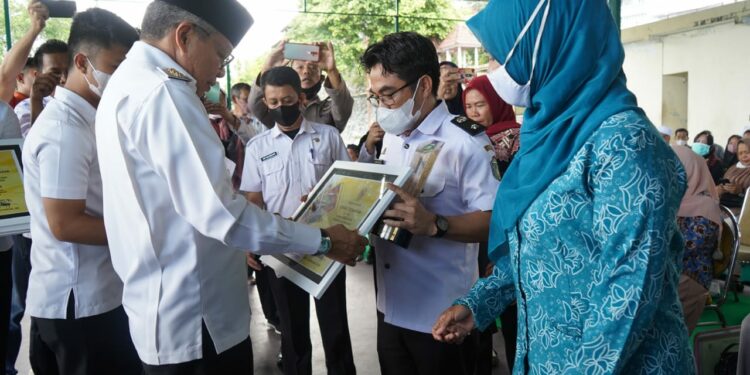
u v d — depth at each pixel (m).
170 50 1.42
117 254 1.46
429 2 8.10
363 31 7.86
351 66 7.69
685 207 2.83
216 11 1.42
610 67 1.08
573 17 1.09
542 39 1.11
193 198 1.30
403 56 1.68
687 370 1.08
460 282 1.79
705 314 3.88
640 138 0.99
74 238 1.64
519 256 1.19
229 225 1.30
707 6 11.24
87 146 1.71
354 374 2.77
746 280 4.56
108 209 1.44
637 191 0.96
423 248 1.79
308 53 3.20
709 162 7.34
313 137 2.76
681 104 11.47
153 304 1.39
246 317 1.56
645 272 0.95
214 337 1.44
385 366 1.92
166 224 1.38
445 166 1.74
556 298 1.09
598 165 1.01
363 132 7.53
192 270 1.40
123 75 1.39
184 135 1.29
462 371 1.82
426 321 1.79
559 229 1.07
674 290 1.10
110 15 1.76
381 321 1.92
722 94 10.21
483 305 1.36
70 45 1.76
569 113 1.09
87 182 1.73
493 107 2.96
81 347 1.83
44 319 1.82
